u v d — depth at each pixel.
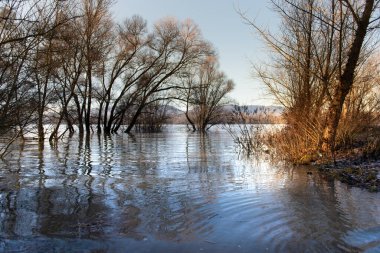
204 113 53.06
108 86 39.69
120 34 37.78
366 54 16.39
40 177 10.10
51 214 6.55
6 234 5.55
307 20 16.59
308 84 17.19
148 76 40.31
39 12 8.75
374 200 7.67
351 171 10.72
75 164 12.93
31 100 9.80
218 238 5.45
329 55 15.32
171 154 16.89
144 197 7.85
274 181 9.80
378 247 5.07
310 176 10.62
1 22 8.18
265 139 19.06
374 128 19.03
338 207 7.13
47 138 25.59
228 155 16.45
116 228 5.84
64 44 15.03
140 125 47.75
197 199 7.71
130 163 13.38
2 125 8.98
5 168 11.74
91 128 40.56
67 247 5.10
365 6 12.88
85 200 7.53
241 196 7.98
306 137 14.58
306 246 5.15
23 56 8.67
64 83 23.58
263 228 5.88
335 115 13.71
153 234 5.59
